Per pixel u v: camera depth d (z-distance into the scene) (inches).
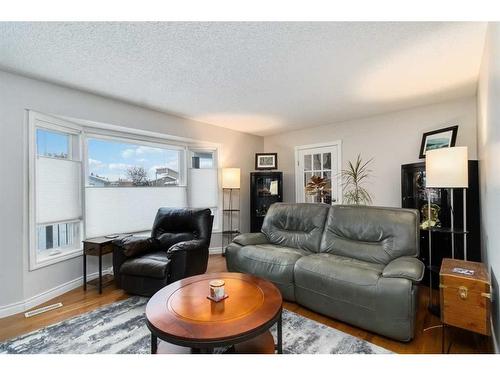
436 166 87.1
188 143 168.9
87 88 109.5
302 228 120.2
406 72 95.1
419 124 135.1
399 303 70.8
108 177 134.0
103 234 128.5
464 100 121.7
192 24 66.8
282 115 150.9
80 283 114.7
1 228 88.3
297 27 68.2
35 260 96.3
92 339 73.1
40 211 101.8
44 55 81.9
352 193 157.8
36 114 98.3
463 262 76.2
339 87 109.2
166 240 121.0
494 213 66.2
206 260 116.6
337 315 83.0
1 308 87.0
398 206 142.3
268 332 65.9
